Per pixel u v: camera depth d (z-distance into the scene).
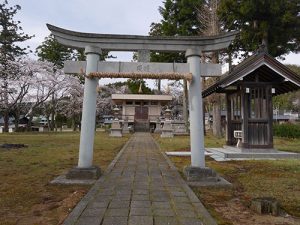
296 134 19.06
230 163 9.45
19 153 11.61
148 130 33.47
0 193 5.70
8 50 28.53
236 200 5.37
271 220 4.32
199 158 7.06
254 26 18.30
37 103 29.30
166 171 8.12
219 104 21.73
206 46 7.41
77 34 7.27
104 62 7.29
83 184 6.43
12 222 4.18
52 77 28.80
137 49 7.44
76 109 35.31
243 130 10.99
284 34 18.42
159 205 4.90
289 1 18.05
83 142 7.13
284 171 7.95
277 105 50.47
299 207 4.91
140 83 41.75
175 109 49.00
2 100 27.30
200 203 5.03
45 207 4.86
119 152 12.55
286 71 10.55
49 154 11.38
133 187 6.18
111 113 46.75
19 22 28.98
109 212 4.52
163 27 23.66
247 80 11.17
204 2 22.03
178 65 7.28
